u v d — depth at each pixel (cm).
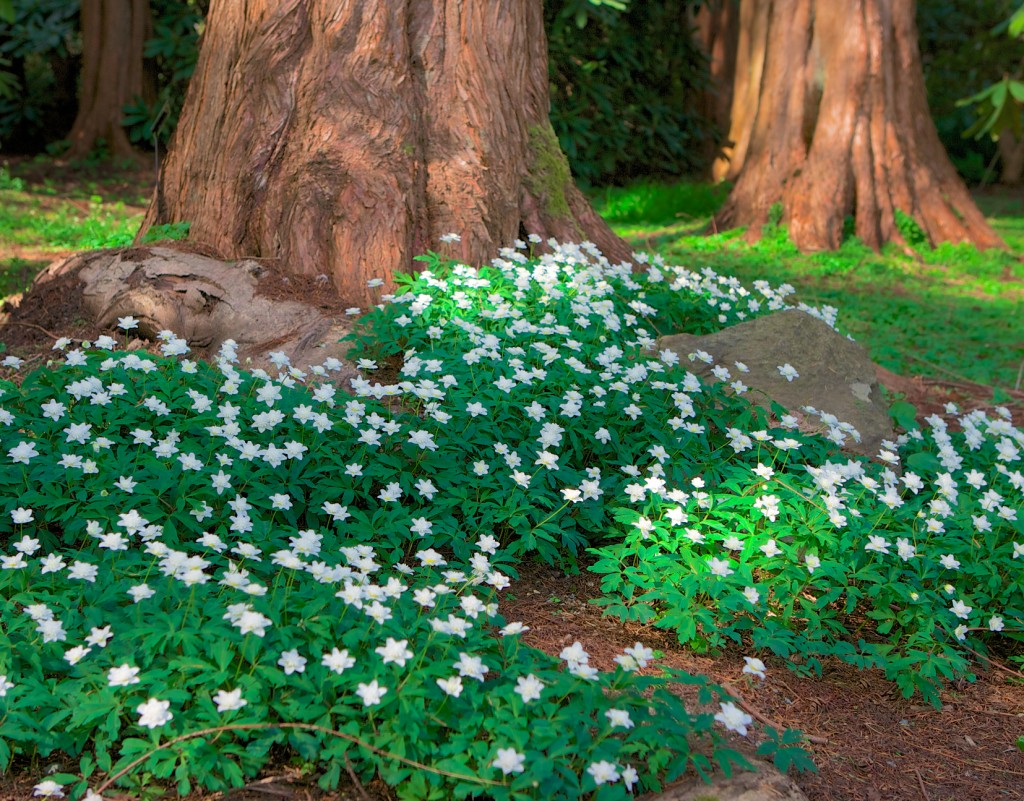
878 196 1391
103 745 296
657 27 1969
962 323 1041
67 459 406
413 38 688
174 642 314
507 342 547
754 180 1445
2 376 570
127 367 479
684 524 444
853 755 357
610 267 678
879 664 390
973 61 3077
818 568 412
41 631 321
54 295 640
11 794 294
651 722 307
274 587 351
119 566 362
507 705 309
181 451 433
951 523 462
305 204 647
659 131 1983
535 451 464
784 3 1420
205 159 684
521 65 730
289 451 428
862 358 611
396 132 662
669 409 527
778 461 512
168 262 624
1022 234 1758
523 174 721
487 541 402
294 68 671
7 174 1504
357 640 324
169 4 1873
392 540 412
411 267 641
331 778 296
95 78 1839
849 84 1377
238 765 296
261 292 615
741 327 609
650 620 407
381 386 502
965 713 395
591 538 469
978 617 437
